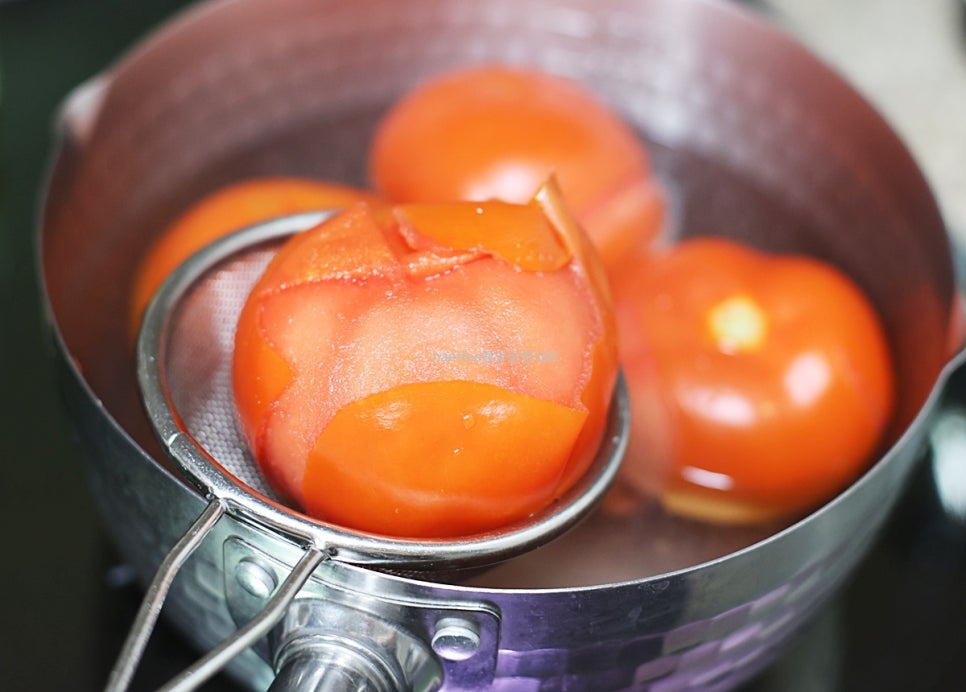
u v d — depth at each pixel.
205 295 0.32
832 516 0.29
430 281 0.28
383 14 0.43
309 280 0.28
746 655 0.31
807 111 0.42
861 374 0.37
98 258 0.39
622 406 0.31
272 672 0.30
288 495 0.29
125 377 0.37
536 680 0.29
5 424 0.41
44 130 0.49
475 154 0.39
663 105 0.45
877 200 0.40
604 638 0.28
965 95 0.52
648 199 0.41
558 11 0.44
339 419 0.27
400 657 0.28
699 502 0.37
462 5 0.44
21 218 0.46
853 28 0.55
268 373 0.28
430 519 0.28
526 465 0.28
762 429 0.36
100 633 0.36
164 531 0.29
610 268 0.40
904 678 0.37
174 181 0.42
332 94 0.44
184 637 0.35
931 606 0.39
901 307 0.39
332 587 0.27
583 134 0.40
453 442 0.27
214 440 0.30
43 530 0.38
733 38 0.42
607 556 0.35
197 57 0.41
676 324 0.38
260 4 0.41
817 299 0.38
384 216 0.30
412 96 0.43
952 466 0.40
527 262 0.28
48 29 0.53
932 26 0.56
